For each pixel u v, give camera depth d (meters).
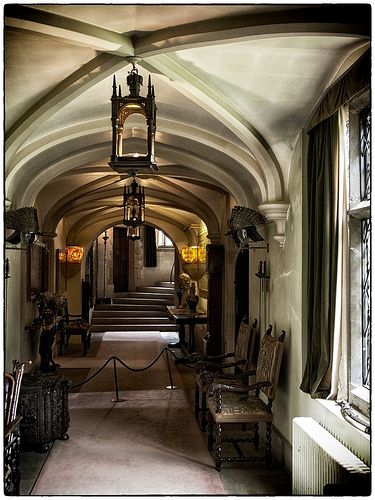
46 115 4.45
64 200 9.47
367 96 3.51
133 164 3.31
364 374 3.77
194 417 6.45
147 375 9.00
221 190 8.84
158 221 14.06
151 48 3.55
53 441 5.46
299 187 4.75
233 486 4.42
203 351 10.48
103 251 17.62
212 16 3.25
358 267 3.79
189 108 5.06
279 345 4.94
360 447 3.31
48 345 8.06
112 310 15.91
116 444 5.46
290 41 3.49
